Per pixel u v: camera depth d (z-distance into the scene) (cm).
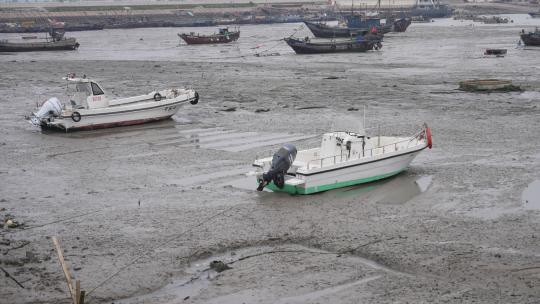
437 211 2064
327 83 5628
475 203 2139
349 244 1780
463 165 2648
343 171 2317
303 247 1773
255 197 2239
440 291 1467
